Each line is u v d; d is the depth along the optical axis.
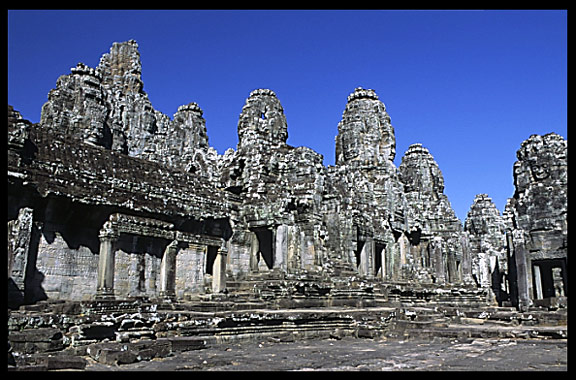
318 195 30.97
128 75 47.34
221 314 19.20
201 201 27.11
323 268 29.86
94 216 21.95
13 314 15.64
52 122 29.89
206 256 26.75
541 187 27.80
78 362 12.40
